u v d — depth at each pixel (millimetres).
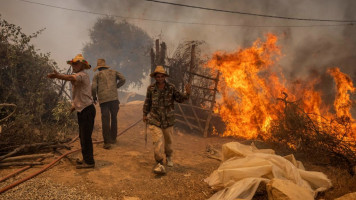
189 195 3072
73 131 5895
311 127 4613
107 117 4871
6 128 4199
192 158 4617
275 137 4883
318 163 4152
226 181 3109
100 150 4695
